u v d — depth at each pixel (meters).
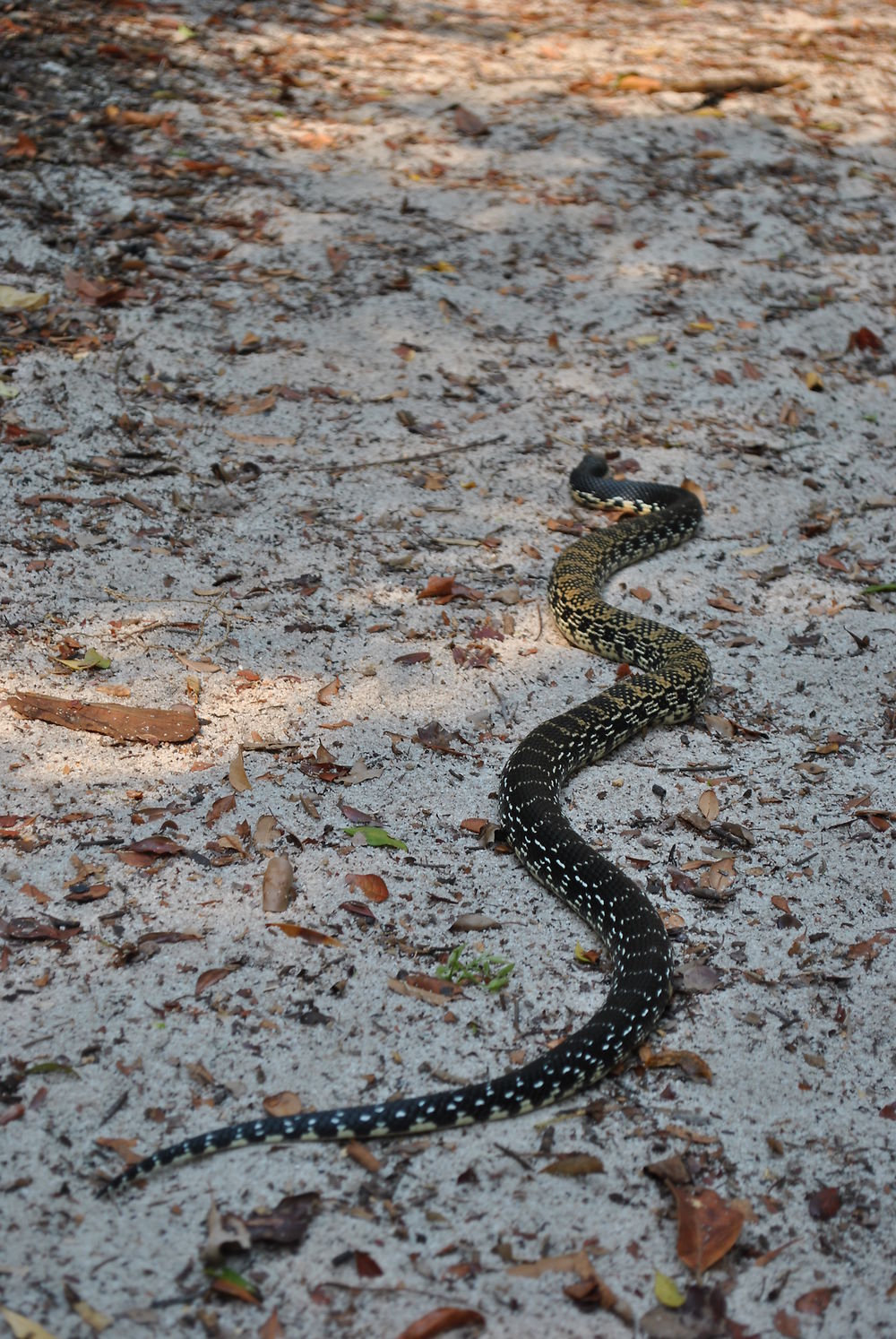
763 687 6.61
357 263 9.84
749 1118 4.10
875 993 4.64
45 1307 3.29
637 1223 3.71
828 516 8.24
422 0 14.76
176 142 10.72
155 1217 3.57
